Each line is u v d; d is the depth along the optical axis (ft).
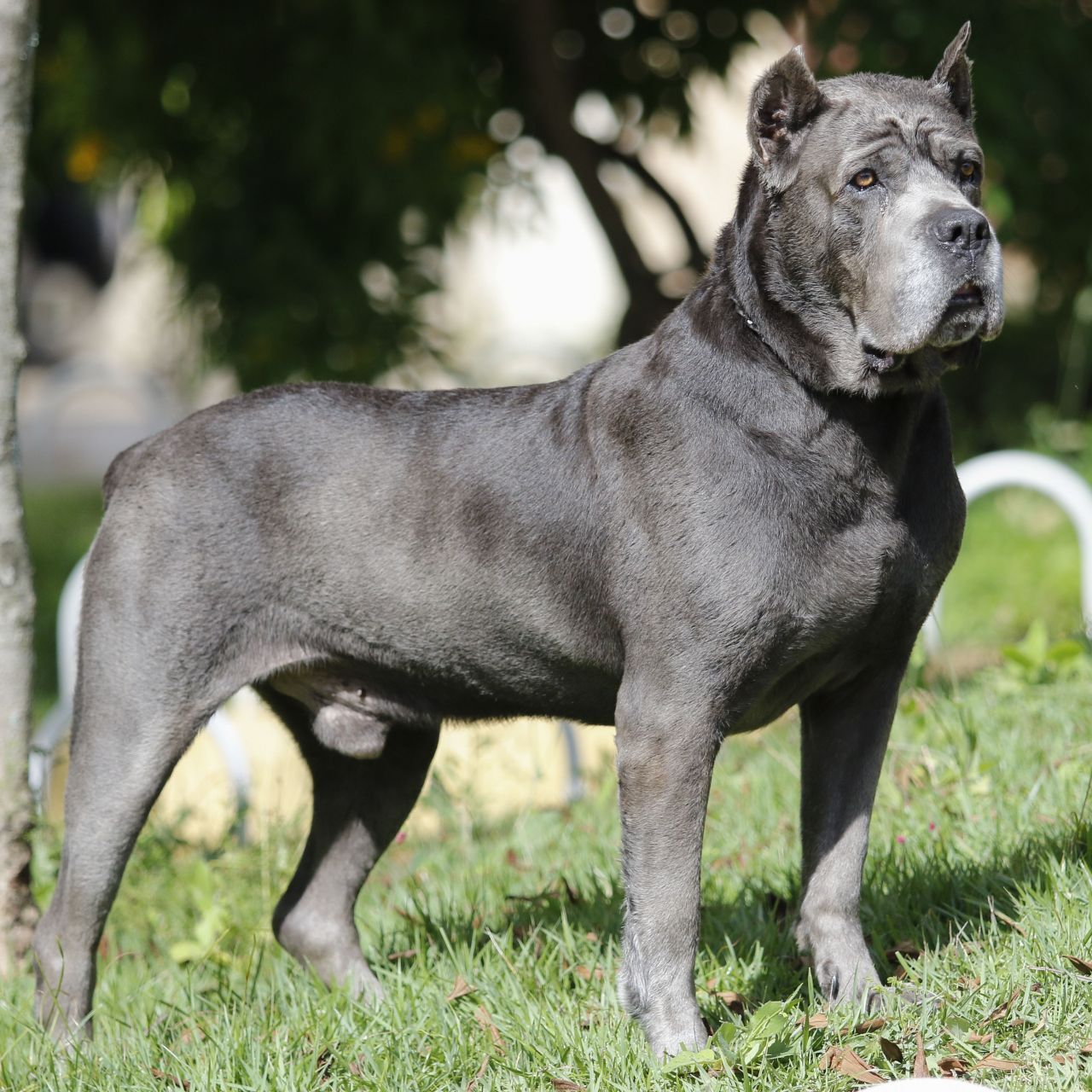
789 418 22.07
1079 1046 20.88
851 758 24.06
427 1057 23.04
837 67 47.83
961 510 23.41
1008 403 66.39
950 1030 21.57
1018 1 50.19
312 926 27.53
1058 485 40.06
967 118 23.43
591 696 24.59
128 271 66.69
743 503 21.97
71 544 84.28
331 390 25.94
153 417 107.24
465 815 36.04
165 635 24.97
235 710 48.44
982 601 58.29
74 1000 25.21
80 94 54.90
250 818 37.50
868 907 26.30
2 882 29.89
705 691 22.15
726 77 58.13
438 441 24.70
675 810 22.15
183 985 27.76
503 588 24.03
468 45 55.72
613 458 23.04
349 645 25.30
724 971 24.88
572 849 32.65
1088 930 23.40
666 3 56.59
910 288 21.01
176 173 57.06
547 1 53.42
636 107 59.57
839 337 22.03
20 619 30.22
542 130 59.31
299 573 25.04
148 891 32.45
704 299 23.17
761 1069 21.27
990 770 30.27
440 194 55.67
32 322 163.94
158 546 25.05
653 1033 22.08
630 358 23.84
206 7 53.98
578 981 25.31
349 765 28.07
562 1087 21.49
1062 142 53.31
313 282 55.52
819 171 22.03
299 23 53.31
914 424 22.57
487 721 26.07
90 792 25.18
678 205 60.44
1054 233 56.80
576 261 122.62
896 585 22.57
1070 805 28.68
